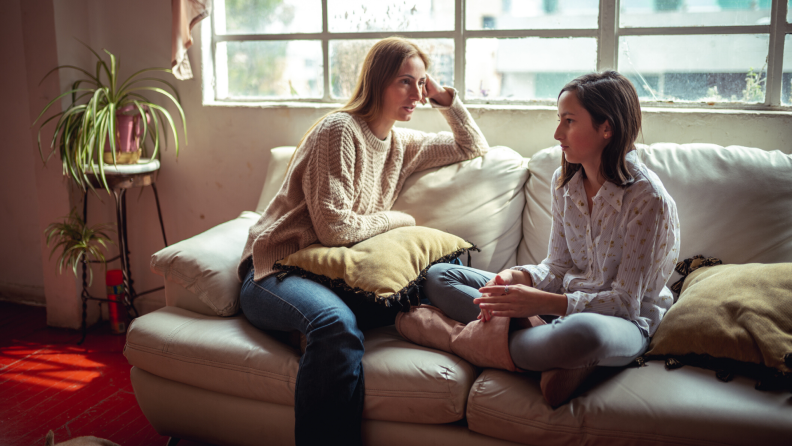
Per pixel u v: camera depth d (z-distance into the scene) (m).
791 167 1.81
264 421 1.72
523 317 1.60
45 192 2.88
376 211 2.09
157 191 2.94
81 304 2.95
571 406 1.42
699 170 1.87
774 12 2.07
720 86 2.19
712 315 1.50
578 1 2.28
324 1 2.60
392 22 2.53
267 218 2.02
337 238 1.85
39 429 2.07
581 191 1.63
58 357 2.63
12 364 2.56
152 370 1.85
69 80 2.78
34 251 3.23
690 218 1.84
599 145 1.54
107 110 2.49
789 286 1.48
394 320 1.89
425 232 1.91
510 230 2.11
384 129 2.04
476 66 2.45
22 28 2.78
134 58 2.81
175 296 2.01
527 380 1.53
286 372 1.66
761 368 1.41
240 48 2.77
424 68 1.99
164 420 1.87
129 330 1.88
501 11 2.38
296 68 2.71
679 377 1.46
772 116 2.04
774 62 2.10
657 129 2.19
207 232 2.17
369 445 1.61
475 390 1.52
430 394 1.53
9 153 3.15
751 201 1.79
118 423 2.12
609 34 2.24
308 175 1.89
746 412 1.32
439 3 2.46
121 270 2.84
